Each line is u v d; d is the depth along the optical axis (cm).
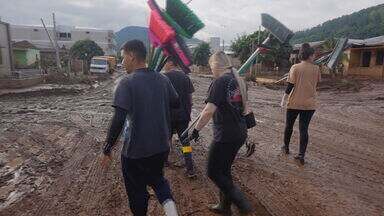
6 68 2561
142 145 306
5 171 534
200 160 603
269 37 483
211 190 470
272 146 706
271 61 3559
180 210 410
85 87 2219
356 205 434
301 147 596
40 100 1500
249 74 3022
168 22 412
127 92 300
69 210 409
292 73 578
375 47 3148
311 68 573
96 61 3766
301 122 594
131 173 317
